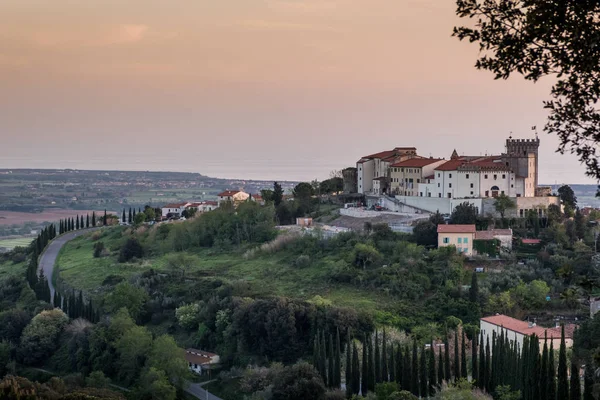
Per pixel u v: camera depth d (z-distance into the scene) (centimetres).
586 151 4722
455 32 4706
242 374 19138
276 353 19875
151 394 18375
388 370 16650
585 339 15375
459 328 19138
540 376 13775
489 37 4619
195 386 19600
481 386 15438
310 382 16375
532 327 18138
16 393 16212
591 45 4191
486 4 4603
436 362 16788
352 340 18750
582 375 14888
